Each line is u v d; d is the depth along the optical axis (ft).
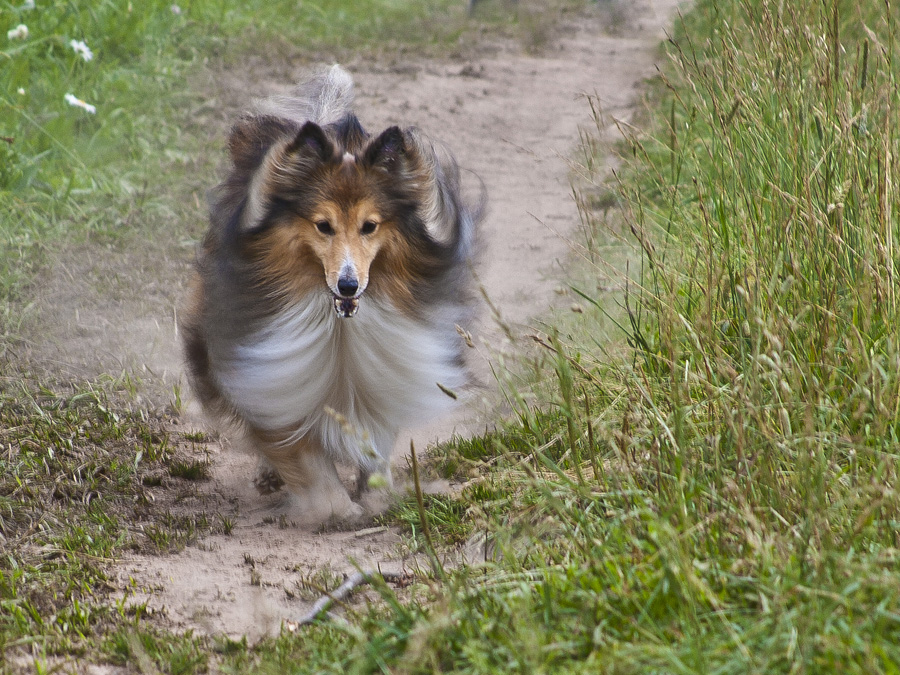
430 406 24.03
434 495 23.47
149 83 50.19
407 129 23.17
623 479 19.29
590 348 28.60
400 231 22.47
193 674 17.01
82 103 39.06
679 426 18.43
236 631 18.74
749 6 27.20
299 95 27.66
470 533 21.50
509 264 37.06
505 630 15.72
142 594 20.07
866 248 20.88
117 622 18.85
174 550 22.02
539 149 49.32
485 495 22.81
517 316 32.73
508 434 25.02
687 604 15.51
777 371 18.03
